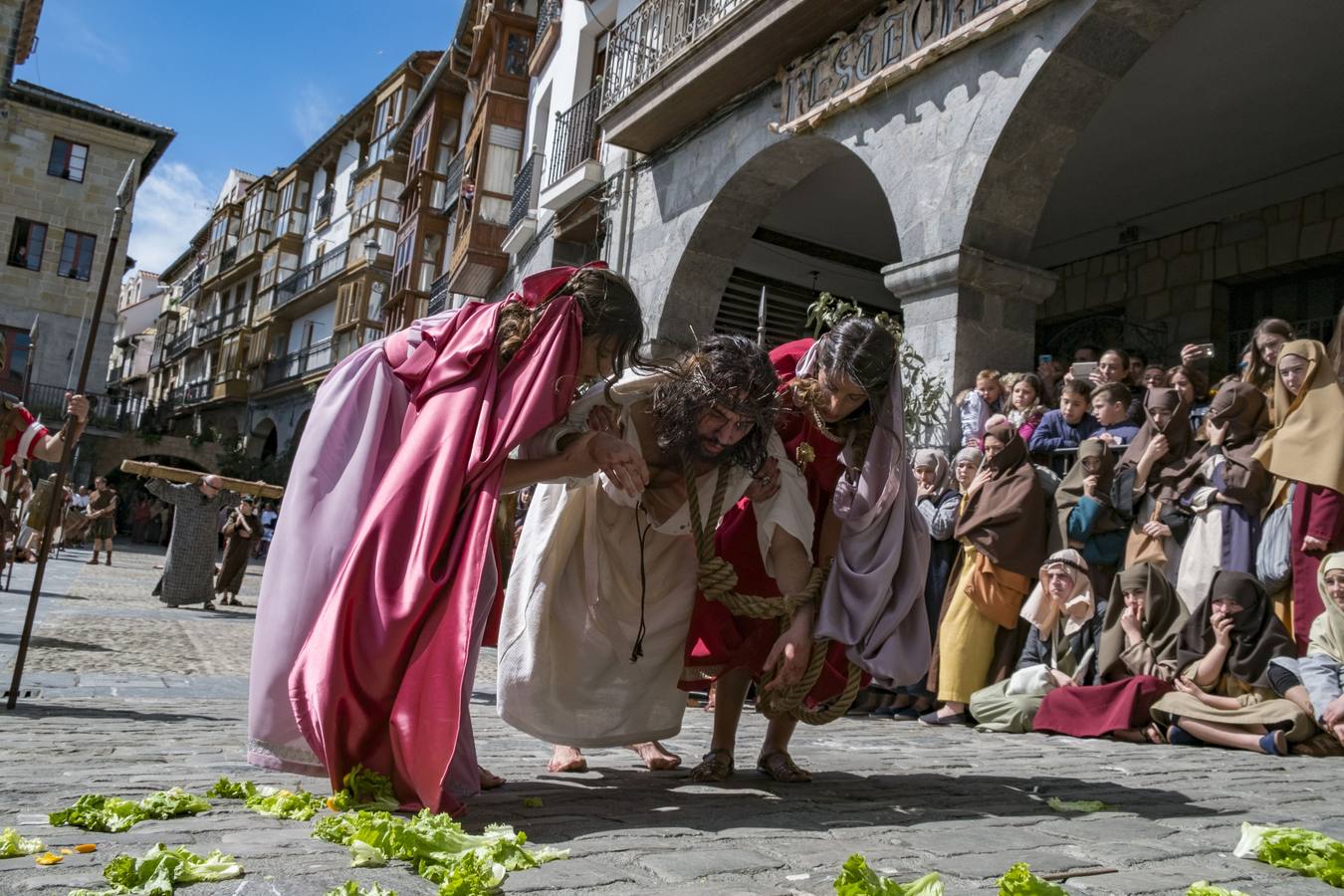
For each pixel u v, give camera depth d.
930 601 6.75
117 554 27.62
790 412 3.06
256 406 45.91
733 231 11.66
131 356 71.88
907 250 8.51
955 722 6.20
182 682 6.08
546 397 2.61
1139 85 9.10
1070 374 7.19
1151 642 5.61
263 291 47.12
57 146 36.69
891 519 3.11
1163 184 11.00
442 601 2.41
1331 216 10.16
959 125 8.14
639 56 12.55
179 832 2.12
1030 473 6.30
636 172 13.08
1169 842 2.55
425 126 33.22
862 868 1.82
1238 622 5.22
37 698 4.95
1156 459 6.02
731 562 3.14
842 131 9.46
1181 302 11.55
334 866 1.88
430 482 2.48
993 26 7.75
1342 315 5.86
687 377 2.77
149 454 38.91
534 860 1.97
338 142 43.66
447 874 1.83
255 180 53.41
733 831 2.43
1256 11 8.01
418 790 2.34
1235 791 3.55
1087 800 3.21
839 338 2.97
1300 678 4.91
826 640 3.12
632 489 2.67
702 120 11.66
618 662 3.18
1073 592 5.91
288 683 2.48
